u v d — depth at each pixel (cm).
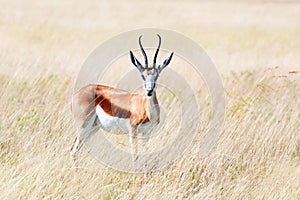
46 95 4659
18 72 5319
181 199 2989
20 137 3559
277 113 4106
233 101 4538
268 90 4869
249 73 5716
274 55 8038
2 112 3966
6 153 3406
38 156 3219
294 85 4959
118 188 3092
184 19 13362
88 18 13038
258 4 17512
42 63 6175
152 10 15312
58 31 10606
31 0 16438
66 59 6719
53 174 3070
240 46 9162
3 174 3052
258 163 3441
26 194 2858
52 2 16262
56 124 3738
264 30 11525
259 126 3825
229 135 3619
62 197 2917
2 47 7838
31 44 8669
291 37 10438
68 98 4584
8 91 4606
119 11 14850
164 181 3141
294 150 3653
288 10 15662
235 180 3225
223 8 16138
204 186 3156
